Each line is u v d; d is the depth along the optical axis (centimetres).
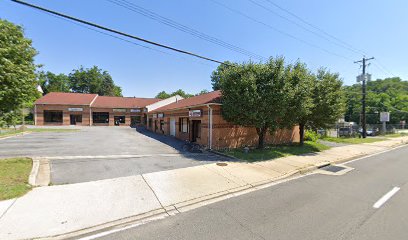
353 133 2697
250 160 1042
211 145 1341
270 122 1232
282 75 1164
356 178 793
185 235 381
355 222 433
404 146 1919
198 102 1616
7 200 491
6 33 673
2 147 1281
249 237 374
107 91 6331
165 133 2336
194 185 657
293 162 1034
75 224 410
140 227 411
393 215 468
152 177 716
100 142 1611
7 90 659
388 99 5131
